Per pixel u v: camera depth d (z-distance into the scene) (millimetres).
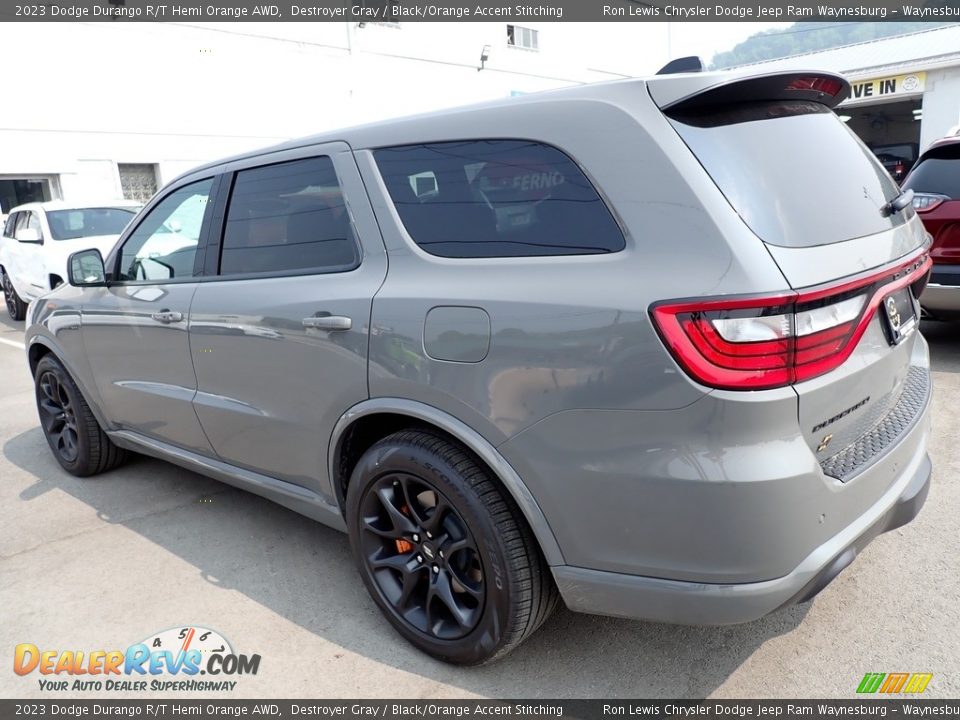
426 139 2340
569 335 1869
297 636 2564
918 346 2734
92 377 3695
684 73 2004
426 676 2330
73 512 3670
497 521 2092
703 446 1728
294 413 2639
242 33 17500
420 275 2236
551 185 2021
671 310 1717
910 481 2193
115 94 15844
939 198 4809
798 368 1723
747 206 1805
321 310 2443
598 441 1861
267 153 2855
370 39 19797
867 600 2562
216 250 2986
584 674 2299
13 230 10227
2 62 14336
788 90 2107
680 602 1858
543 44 24297
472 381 2057
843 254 1883
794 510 1746
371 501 2434
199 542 3287
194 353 3012
